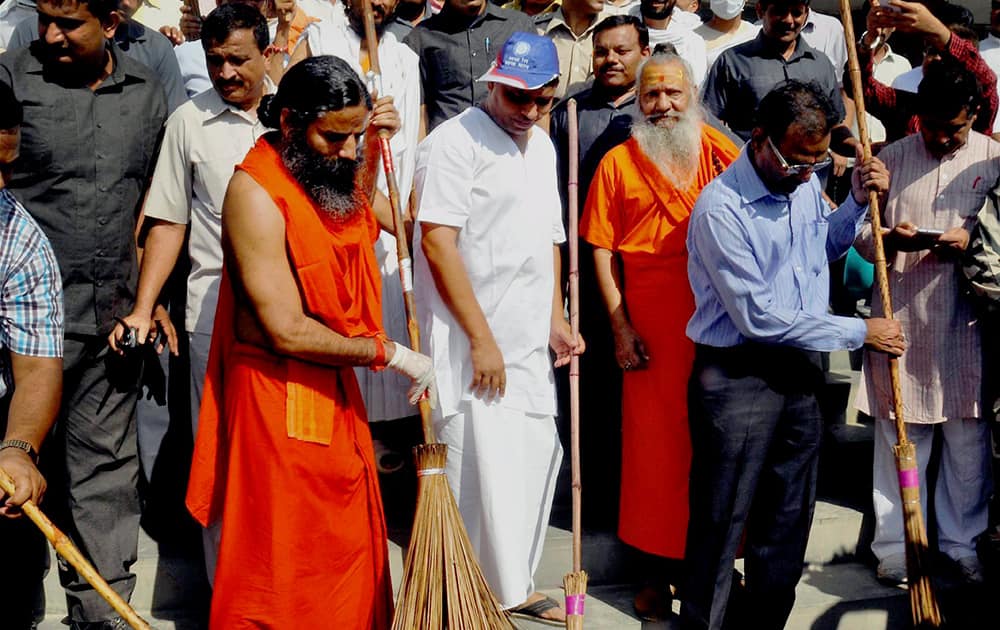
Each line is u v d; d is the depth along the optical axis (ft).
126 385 12.89
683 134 13.46
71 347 12.50
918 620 13.60
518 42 12.44
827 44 19.54
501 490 12.72
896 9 15.33
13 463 9.38
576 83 17.04
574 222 13.26
